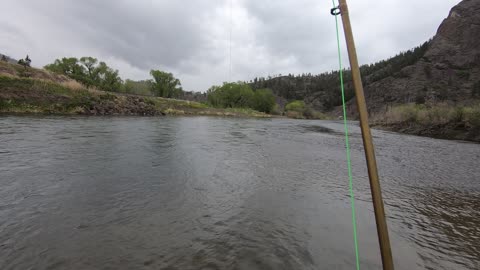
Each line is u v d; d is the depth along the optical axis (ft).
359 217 14.28
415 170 26.78
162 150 30.66
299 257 10.20
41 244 10.22
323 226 13.06
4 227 11.41
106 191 16.49
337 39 8.57
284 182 20.65
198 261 9.61
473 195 18.89
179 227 12.21
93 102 79.46
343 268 9.61
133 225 12.17
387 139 58.49
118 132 42.52
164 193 16.72
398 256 10.73
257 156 30.99
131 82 205.87
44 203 14.19
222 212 14.25
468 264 10.32
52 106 67.87
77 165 21.98
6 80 66.44
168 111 112.57
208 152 31.45
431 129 70.44
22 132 35.65
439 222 14.19
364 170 26.11
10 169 19.77
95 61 168.55
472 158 34.24
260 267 9.43
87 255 9.62
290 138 53.36
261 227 12.66
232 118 125.70
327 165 27.94
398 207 16.28
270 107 242.37
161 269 9.04
